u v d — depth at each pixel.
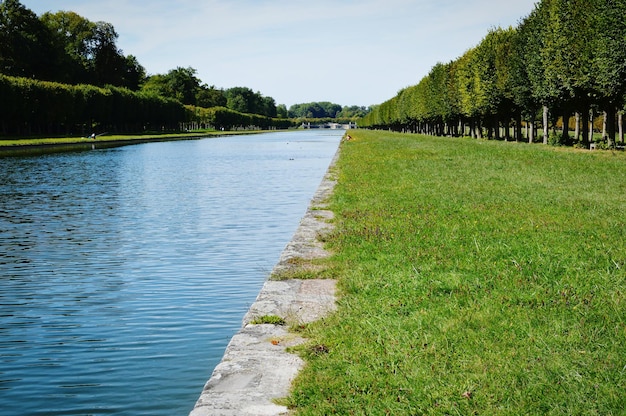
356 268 9.91
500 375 5.57
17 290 12.70
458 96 76.25
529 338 6.40
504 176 24.88
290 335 7.10
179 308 11.24
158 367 8.34
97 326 10.26
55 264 15.01
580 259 9.87
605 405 5.00
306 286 9.29
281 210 23.97
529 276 8.84
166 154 67.19
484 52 62.75
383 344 6.45
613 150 40.41
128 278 13.59
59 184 34.47
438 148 47.25
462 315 7.23
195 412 5.20
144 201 26.91
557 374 5.55
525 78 52.50
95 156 61.72
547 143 52.88
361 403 5.23
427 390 5.37
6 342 9.52
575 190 20.02
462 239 11.80
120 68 157.75
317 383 5.61
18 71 115.31
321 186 24.28
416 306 7.69
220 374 5.99
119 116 119.50
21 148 71.69
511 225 13.28
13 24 116.12
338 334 6.84
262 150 78.12
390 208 16.52
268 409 5.26
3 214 23.25
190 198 27.86
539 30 47.12
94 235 18.84
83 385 7.79
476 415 4.96
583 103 43.34
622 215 14.65
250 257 15.67
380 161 35.50
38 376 8.11
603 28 36.34
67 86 101.06
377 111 176.50
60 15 148.88
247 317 7.80
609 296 7.81
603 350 6.06
